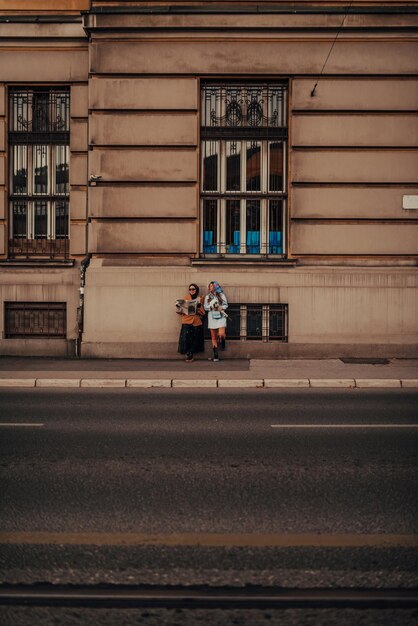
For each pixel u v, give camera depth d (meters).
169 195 17.56
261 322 17.64
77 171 18.09
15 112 18.28
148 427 9.98
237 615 4.39
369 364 16.33
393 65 17.27
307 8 17.16
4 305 17.94
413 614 4.40
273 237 17.95
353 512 6.25
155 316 17.39
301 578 4.89
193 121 17.47
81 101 18.02
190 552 5.35
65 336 17.98
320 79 17.31
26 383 14.28
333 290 17.30
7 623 4.28
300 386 14.27
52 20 17.80
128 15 17.27
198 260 17.47
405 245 17.45
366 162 17.38
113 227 17.61
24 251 18.33
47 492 6.84
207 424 10.20
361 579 4.88
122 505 6.44
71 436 9.35
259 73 17.33
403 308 17.27
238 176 17.91
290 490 6.90
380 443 8.95
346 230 17.47
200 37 17.31
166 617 4.36
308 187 17.45
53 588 4.75
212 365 16.25
